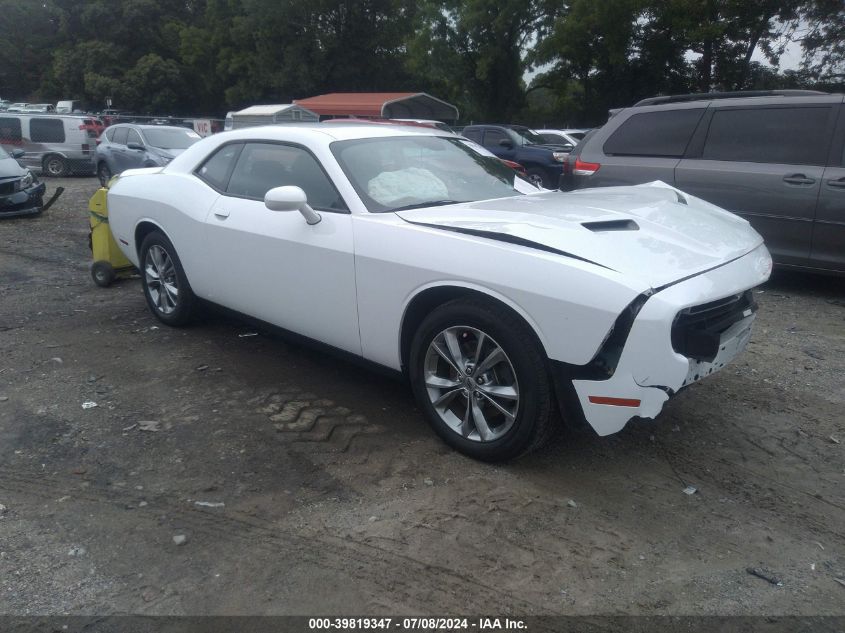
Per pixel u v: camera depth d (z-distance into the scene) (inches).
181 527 115.5
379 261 139.7
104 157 678.5
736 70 1163.3
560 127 1530.5
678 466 135.9
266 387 170.6
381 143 169.5
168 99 1946.4
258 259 167.6
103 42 2005.4
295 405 160.6
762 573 105.7
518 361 122.4
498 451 130.0
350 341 152.6
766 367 188.1
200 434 146.7
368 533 113.7
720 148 268.8
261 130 181.6
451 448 139.7
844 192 239.8
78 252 341.4
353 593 100.5
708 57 1187.9
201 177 192.9
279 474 131.2
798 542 113.3
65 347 198.5
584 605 98.7
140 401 162.7
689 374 124.8
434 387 138.4
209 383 172.9
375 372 155.3
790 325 226.8
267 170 172.9
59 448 140.8
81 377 176.6
